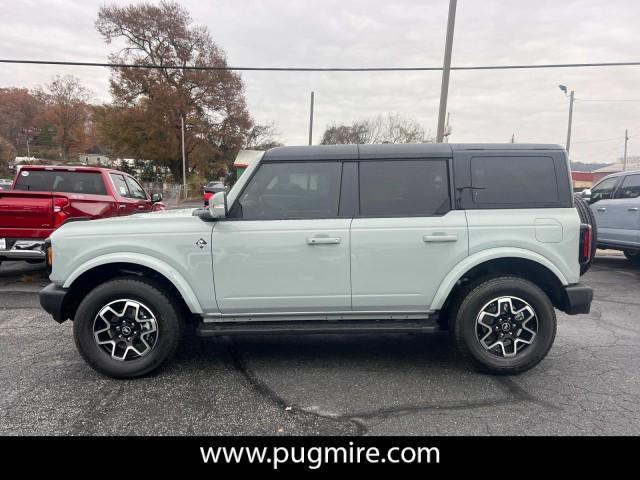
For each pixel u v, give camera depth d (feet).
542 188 11.95
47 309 11.62
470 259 11.66
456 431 9.36
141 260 11.47
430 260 11.70
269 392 11.08
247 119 141.18
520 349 11.98
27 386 11.31
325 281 11.69
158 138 129.49
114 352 11.74
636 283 23.99
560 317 17.60
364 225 11.62
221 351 13.88
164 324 11.63
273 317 12.08
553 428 9.42
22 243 21.22
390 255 11.64
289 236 11.52
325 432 9.34
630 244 24.79
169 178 148.25
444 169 11.96
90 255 11.55
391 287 11.76
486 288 11.66
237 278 11.64
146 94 128.47
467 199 11.85
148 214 13.33
